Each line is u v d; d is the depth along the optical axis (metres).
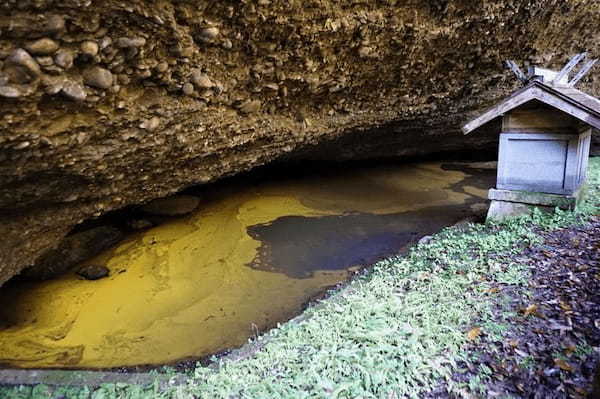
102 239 7.53
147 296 5.95
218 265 6.73
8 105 2.84
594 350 2.93
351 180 10.60
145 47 3.51
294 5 4.27
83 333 5.11
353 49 5.50
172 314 5.42
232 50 4.42
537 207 5.84
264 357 3.56
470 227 6.24
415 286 4.42
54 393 3.35
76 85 3.16
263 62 4.84
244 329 4.92
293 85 5.57
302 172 11.09
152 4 3.28
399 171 11.31
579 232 4.98
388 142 10.17
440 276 4.55
